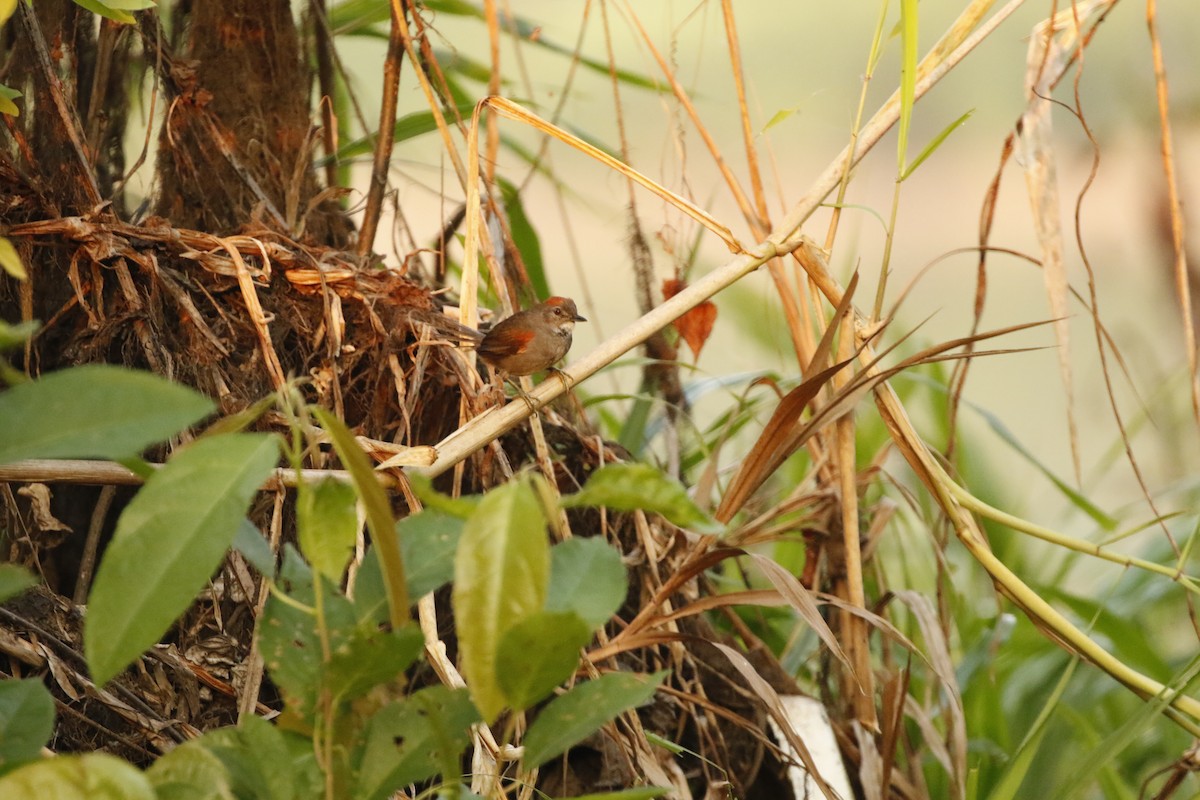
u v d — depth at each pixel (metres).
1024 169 3.21
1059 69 3.23
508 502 2.10
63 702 3.05
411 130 3.41
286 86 3.39
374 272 3.23
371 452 3.04
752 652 3.35
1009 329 3.09
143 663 3.07
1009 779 3.19
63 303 3.19
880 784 3.29
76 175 3.19
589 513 3.31
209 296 3.16
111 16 2.98
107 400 1.99
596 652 3.15
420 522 2.66
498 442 3.21
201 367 3.14
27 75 3.26
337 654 2.39
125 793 1.91
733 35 3.35
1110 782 3.33
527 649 2.09
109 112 3.38
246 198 3.35
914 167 3.14
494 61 3.37
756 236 3.36
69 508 3.21
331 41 3.42
